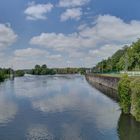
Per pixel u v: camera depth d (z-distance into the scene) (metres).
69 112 45.72
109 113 43.81
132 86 38.91
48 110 48.19
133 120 36.53
